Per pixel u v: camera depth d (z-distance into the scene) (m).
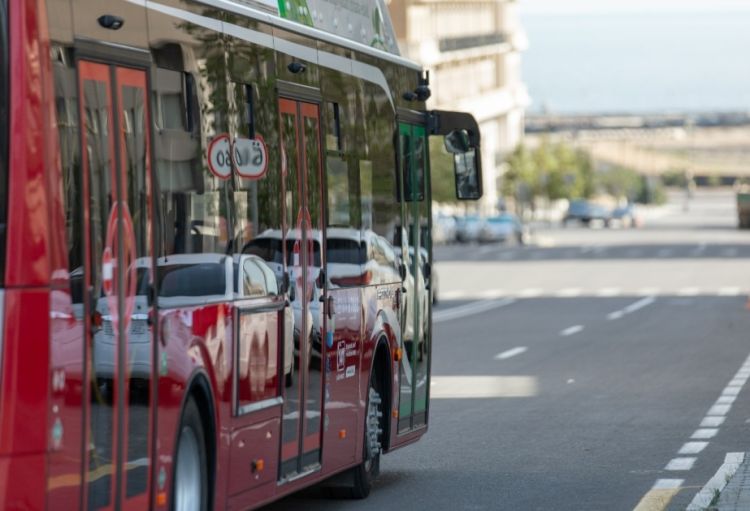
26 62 8.29
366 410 14.49
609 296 56.16
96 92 9.01
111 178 9.14
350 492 14.66
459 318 45.78
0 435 8.12
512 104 199.50
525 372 28.80
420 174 16.47
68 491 8.52
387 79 15.29
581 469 16.80
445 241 123.38
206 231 10.58
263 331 11.65
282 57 12.30
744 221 154.88
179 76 10.23
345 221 13.80
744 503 13.88
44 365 8.27
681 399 24.08
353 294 13.98
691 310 47.59
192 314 10.30
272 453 11.90
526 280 69.75
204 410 10.61
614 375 28.08
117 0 9.34
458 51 162.75
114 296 9.12
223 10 11.07
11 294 8.20
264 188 11.77
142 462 9.53
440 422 21.33
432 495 15.01
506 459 17.69
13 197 8.23
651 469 16.72
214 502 10.71
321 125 13.22
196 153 10.45
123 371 9.23
